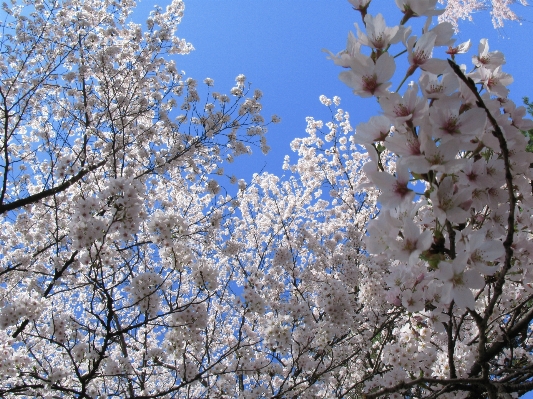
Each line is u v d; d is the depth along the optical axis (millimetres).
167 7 8461
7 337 5184
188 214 8602
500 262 2051
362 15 1724
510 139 1631
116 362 4816
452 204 1521
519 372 2203
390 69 1538
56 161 6547
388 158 8172
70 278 6598
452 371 2074
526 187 1920
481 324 1708
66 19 8008
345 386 6289
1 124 7332
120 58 8078
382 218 1628
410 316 3127
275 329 4711
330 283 5242
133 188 3744
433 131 1489
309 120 10289
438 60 1553
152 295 4254
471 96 1602
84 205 3744
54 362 6953
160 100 8008
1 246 7383
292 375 5859
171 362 6445
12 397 5195
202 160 8133
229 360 6488
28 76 7922
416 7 1628
